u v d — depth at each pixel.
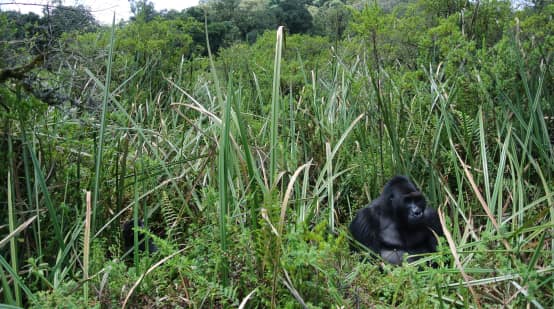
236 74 11.22
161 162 5.36
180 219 5.21
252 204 4.17
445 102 7.54
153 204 6.15
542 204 6.09
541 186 6.45
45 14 5.76
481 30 9.72
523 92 7.28
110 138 6.88
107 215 5.59
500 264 4.24
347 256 4.53
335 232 5.82
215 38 17.58
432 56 9.16
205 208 5.02
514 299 4.07
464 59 7.68
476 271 4.31
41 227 5.10
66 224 5.16
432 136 7.22
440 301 3.82
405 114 7.68
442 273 4.16
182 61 11.01
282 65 10.73
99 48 8.74
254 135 7.67
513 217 5.27
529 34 8.55
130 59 10.40
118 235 5.41
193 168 6.51
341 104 8.10
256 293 3.94
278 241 3.61
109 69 4.91
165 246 4.20
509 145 6.79
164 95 10.05
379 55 9.34
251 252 4.04
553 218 5.04
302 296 3.88
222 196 4.04
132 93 9.20
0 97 4.93
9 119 5.11
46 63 5.13
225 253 4.00
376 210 6.00
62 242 4.50
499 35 9.59
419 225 5.84
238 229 4.28
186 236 5.17
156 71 10.55
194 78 11.65
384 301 4.07
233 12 20.81
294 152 6.56
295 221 4.48
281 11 22.05
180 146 7.32
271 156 4.21
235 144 4.57
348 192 7.09
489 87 7.21
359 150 7.14
